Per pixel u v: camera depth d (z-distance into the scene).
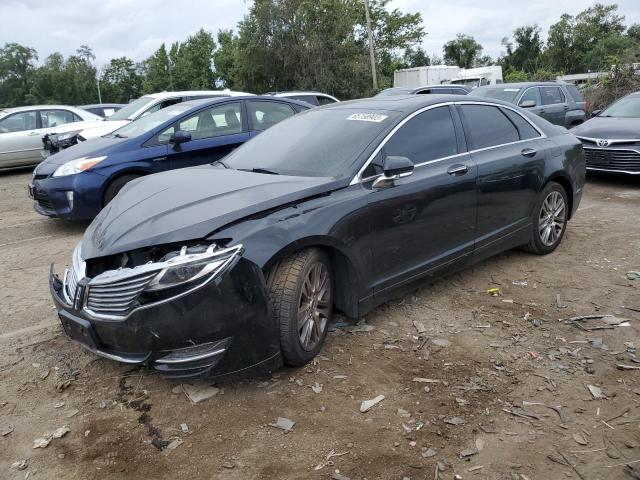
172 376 3.00
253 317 3.07
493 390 3.22
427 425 2.92
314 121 4.61
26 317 4.45
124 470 2.67
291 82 35.38
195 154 7.69
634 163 8.66
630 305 4.32
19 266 5.83
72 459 2.76
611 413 3.00
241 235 3.11
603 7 62.34
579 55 61.97
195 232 3.05
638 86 17.67
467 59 72.88
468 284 4.83
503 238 4.95
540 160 5.21
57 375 3.52
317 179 3.69
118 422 3.03
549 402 3.10
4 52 83.50
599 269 5.14
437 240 4.28
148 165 7.34
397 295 4.09
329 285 3.66
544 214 5.45
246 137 8.12
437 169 4.25
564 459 2.66
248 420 3.01
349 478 2.56
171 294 2.90
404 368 3.48
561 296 4.54
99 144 7.56
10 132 13.65
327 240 3.43
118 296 2.98
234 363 3.07
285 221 3.29
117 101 84.00
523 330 3.96
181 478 2.60
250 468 2.65
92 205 7.06
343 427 2.92
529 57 65.62
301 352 3.40
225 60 55.47
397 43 42.81
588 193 8.73
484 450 2.73
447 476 2.56
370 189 3.77
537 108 12.91
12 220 8.21
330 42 33.72
